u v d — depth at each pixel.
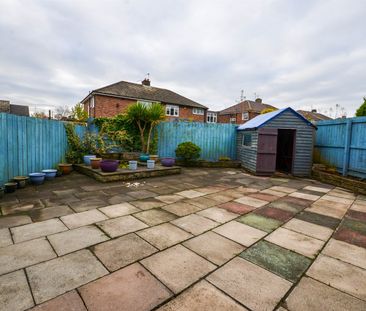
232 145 13.32
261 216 4.66
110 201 5.39
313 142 9.84
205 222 4.23
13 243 3.20
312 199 6.14
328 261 2.97
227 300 2.18
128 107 11.50
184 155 11.61
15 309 1.98
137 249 3.12
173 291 2.28
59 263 2.72
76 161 9.81
